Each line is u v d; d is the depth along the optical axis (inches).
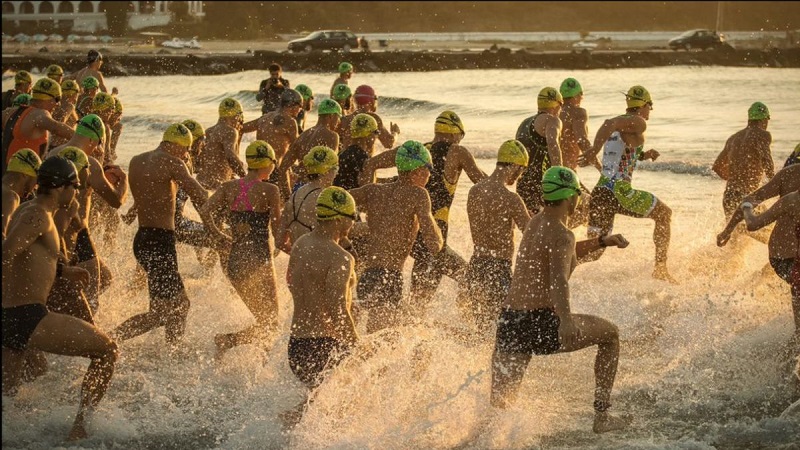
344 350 229.1
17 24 3624.5
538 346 225.1
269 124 381.1
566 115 378.9
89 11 3654.0
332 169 277.4
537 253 224.5
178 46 2536.9
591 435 234.4
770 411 248.7
